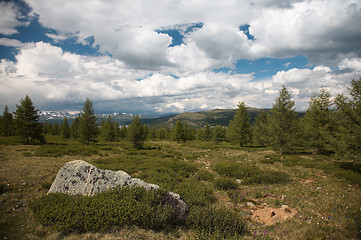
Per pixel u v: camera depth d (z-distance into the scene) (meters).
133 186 7.70
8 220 6.09
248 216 7.50
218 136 49.78
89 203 6.39
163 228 6.11
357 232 5.74
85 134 39.66
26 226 5.79
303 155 23.19
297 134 24.98
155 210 6.30
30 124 33.12
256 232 6.11
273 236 5.91
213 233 5.29
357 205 7.78
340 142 13.83
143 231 5.77
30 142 34.09
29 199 8.10
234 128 39.12
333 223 6.45
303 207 8.02
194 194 9.36
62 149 24.58
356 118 13.20
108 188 7.77
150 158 20.70
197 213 6.50
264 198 9.49
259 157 22.77
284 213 7.54
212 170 16.47
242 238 5.30
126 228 5.79
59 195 7.25
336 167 14.78
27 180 10.61
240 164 17.09
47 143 35.59
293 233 6.02
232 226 5.88
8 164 14.15
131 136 32.81
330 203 8.14
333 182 11.50
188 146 38.66
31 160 16.53
